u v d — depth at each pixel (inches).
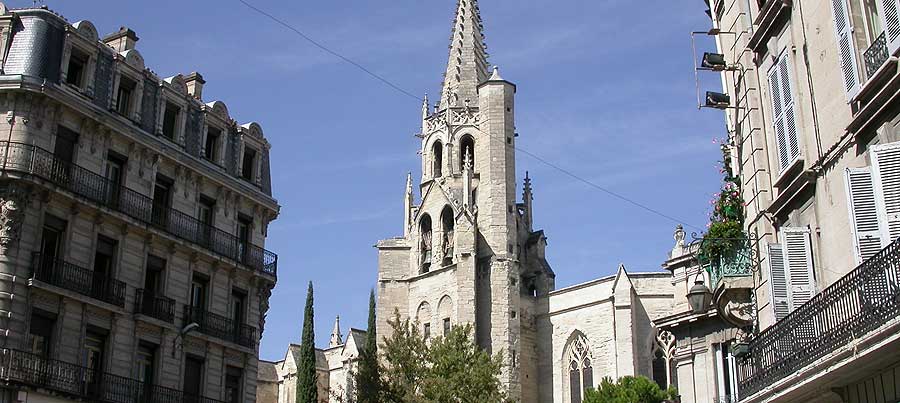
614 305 2989.7
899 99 681.6
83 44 1497.3
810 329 722.8
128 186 1521.9
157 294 1533.0
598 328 3061.0
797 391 732.0
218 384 1616.6
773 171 943.7
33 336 1328.7
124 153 1530.5
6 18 1433.3
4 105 1387.8
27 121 1382.9
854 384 693.3
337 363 3951.8
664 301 2984.7
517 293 3221.0
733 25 1060.5
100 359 1421.0
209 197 1690.5
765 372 780.6
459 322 3147.1
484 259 3272.6
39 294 1336.1
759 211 962.7
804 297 807.1
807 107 858.1
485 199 3366.1
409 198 3622.0
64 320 1363.2
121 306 1451.8
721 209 1103.6
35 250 1348.4
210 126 1733.5
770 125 951.0
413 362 2084.2
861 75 730.2
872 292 626.5
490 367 2103.8
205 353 1599.4
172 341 1537.9
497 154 3417.8
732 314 1055.0
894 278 601.0
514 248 3289.9
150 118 1598.2
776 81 916.0
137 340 1476.4
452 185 3494.1
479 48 3831.2
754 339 815.1
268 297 1777.8
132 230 1499.8
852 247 730.2
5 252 1312.7
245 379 1676.9
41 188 1360.7
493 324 3154.5
